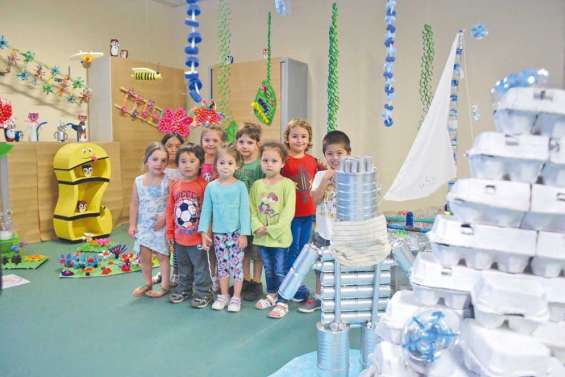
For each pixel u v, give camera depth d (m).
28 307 2.51
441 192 3.96
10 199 3.69
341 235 1.31
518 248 1.00
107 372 1.83
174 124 3.23
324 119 4.57
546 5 3.49
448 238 1.05
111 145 4.34
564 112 0.96
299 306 2.53
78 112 4.57
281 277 2.50
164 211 2.66
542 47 3.53
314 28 4.54
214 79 4.69
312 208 2.61
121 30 4.92
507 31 3.64
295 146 2.61
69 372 1.82
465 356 0.97
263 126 4.42
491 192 1.01
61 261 3.22
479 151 1.02
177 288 2.66
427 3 3.94
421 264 1.12
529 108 0.96
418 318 0.99
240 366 1.87
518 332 0.93
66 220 3.83
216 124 3.11
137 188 2.69
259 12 4.84
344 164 1.31
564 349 0.96
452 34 3.86
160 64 5.33
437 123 2.81
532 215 1.01
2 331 2.20
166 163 2.70
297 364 1.83
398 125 4.18
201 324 2.30
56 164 3.88
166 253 2.68
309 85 4.61
